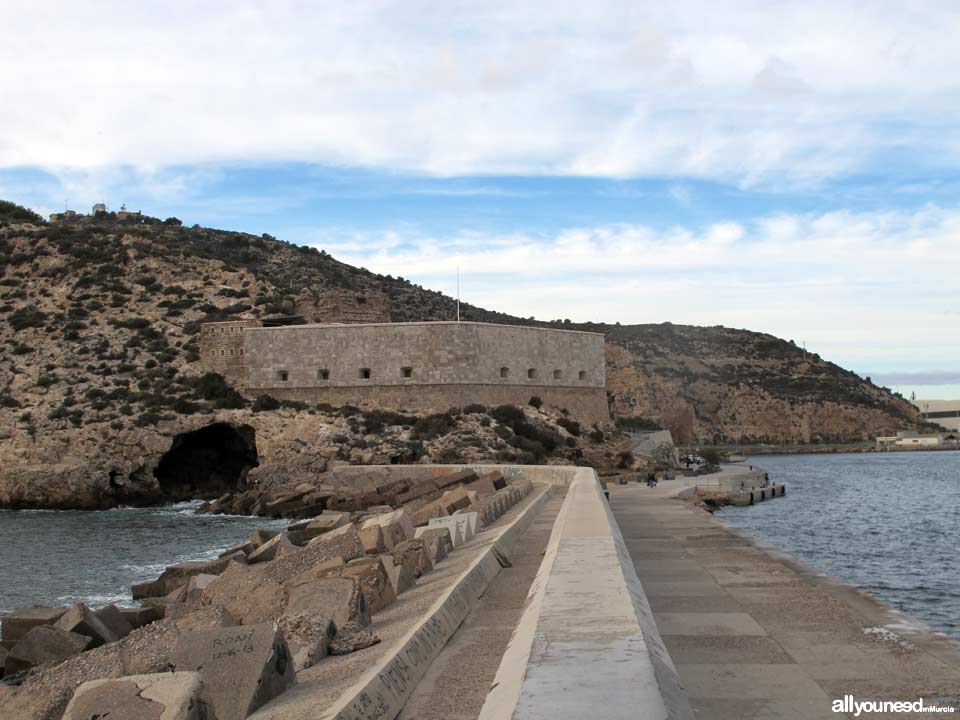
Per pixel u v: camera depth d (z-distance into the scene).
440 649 13.62
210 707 8.88
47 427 82.25
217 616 12.96
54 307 106.44
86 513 73.00
